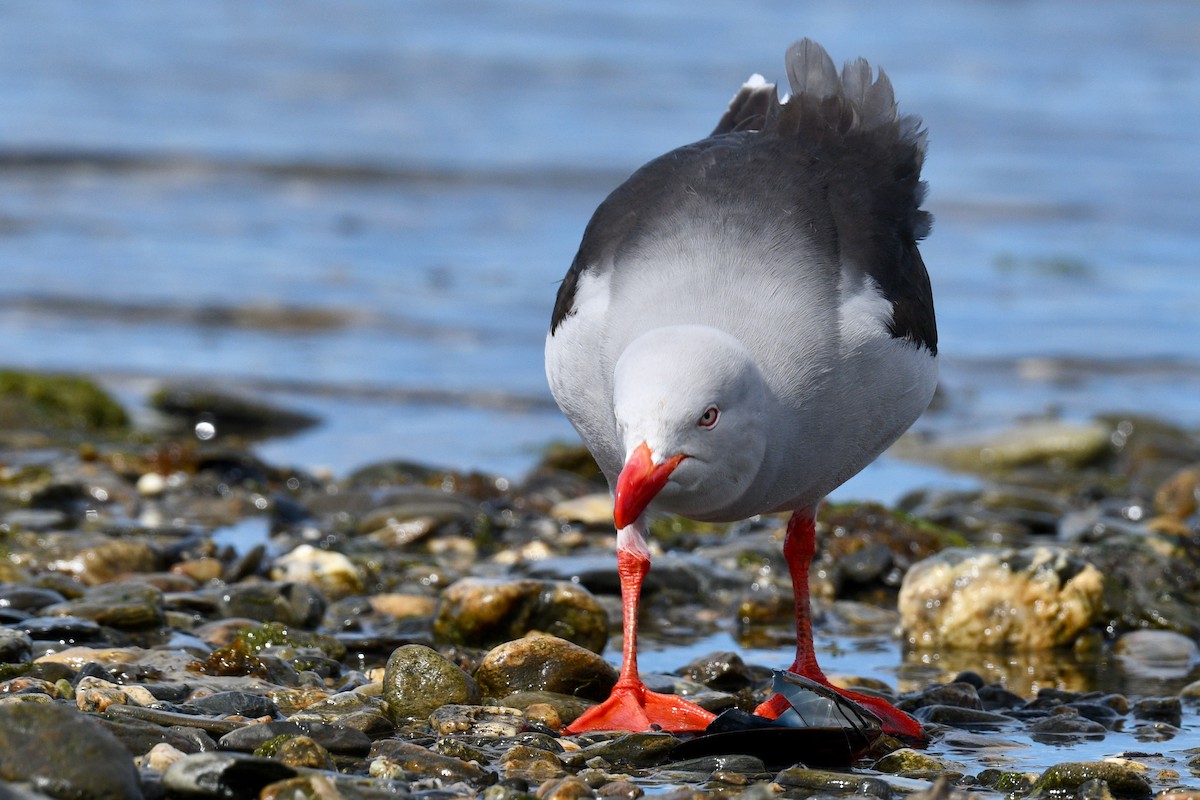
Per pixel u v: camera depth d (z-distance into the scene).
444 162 32.88
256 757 6.92
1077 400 21.19
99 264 25.77
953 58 43.66
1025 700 9.77
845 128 9.01
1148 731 9.02
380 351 22.42
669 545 13.65
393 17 46.72
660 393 7.20
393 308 24.14
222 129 34.91
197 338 22.77
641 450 7.16
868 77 9.28
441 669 8.92
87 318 23.27
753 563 12.88
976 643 11.26
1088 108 38.88
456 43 43.66
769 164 8.59
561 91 39.12
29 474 14.85
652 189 8.69
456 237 28.41
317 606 11.12
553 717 8.73
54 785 6.52
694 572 12.50
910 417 8.82
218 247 27.14
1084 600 11.31
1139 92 40.72
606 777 7.61
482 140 34.84
